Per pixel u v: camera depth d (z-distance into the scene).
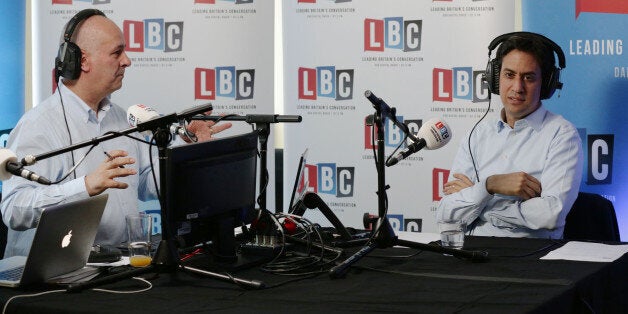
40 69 4.69
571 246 2.95
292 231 3.05
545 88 3.63
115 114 3.68
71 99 3.50
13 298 2.25
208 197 2.63
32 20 4.75
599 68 4.53
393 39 4.57
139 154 3.72
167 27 4.67
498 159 3.73
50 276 2.44
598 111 4.55
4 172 2.44
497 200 3.59
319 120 4.68
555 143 3.59
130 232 2.68
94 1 4.64
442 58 4.54
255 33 4.69
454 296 2.21
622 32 4.49
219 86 4.71
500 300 2.16
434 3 4.52
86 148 3.48
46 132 3.39
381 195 2.80
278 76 4.99
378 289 2.32
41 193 3.04
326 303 2.16
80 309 2.13
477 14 4.49
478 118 4.52
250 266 2.67
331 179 4.69
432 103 4.57
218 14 4.67
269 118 2.80
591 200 3.50
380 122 2.75
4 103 4.68
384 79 4.60
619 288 2.70
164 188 2.50
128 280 2.47
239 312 2.07
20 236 3.49
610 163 4.56
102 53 3.45
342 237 3.09
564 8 4.54
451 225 2.93
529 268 2.57
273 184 4.74
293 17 4.67
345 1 4.60
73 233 2.47
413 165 4.61
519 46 3.59
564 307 2.26
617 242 3.04
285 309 2.10
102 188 2.85
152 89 4.70
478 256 2.69
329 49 4.64
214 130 3.29
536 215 3.42
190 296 2.27
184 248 2.72
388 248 2.97
